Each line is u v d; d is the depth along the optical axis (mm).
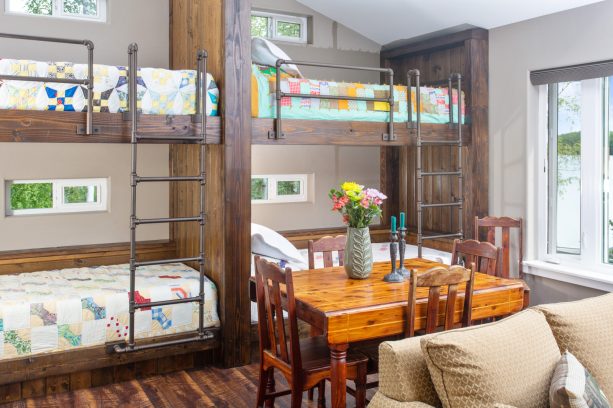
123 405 3451
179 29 4867
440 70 5613
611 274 4371
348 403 3441
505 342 2096
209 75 4043
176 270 4551
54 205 4762
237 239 4055
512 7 4598
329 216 5883
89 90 3551
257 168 5477
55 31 4645
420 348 2172
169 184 5117
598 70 4293
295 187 5809
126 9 4895
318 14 5707
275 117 4172
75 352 3639
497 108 5102
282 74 4379
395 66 6156
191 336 3996
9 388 3521
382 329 2900
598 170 4465
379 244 5883
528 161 4844
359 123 4430
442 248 5629
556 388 1892
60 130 3531
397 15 5238
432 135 4852
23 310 3512
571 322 2391
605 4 4211
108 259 4797
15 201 4629
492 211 5184
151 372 3941
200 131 3957
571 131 4695
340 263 4047
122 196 4906
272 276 2934
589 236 4535
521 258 4852
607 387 2332
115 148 4859
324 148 5820
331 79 5805
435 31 5348
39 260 4520
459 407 1974
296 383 2846
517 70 4906
